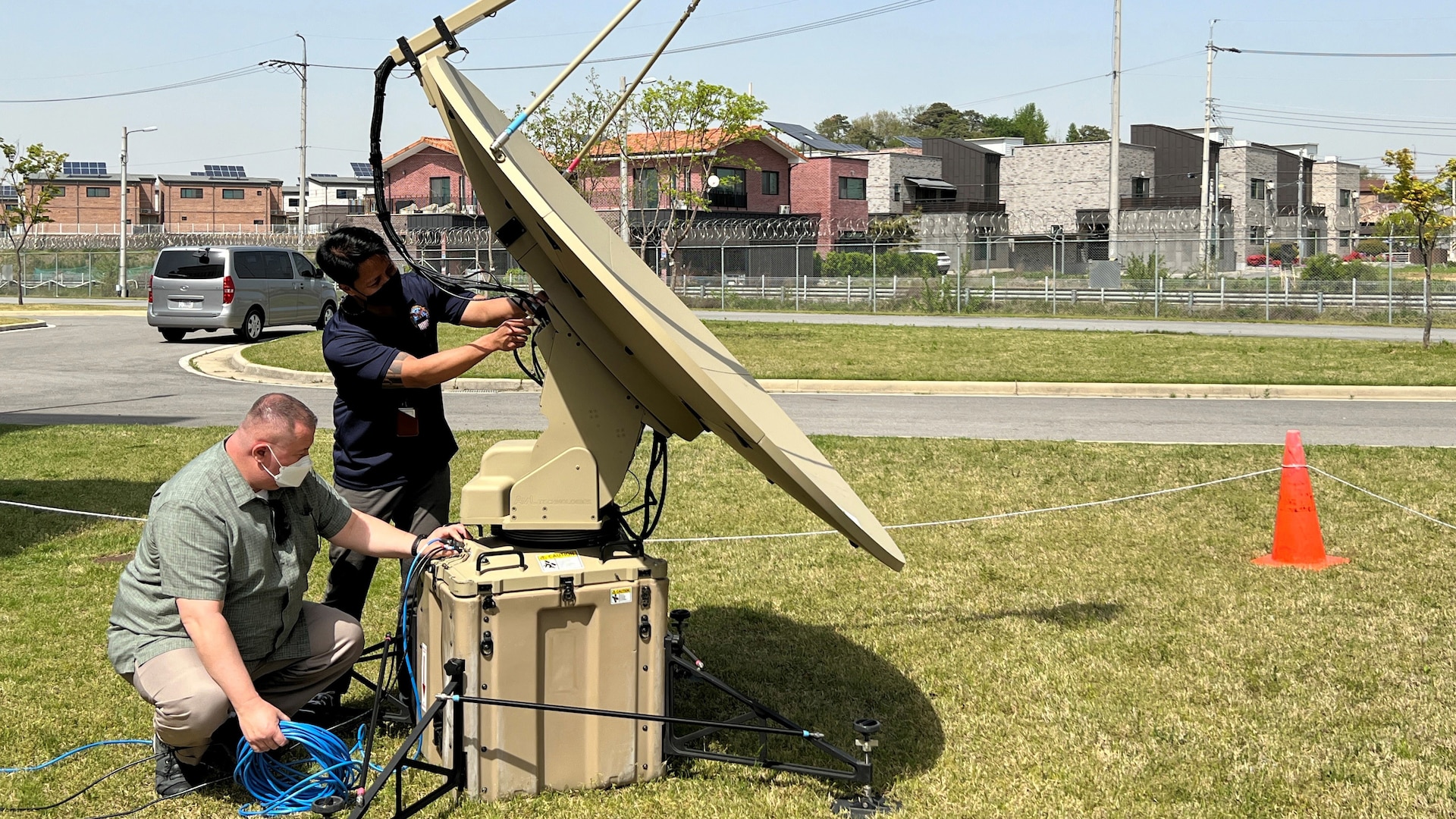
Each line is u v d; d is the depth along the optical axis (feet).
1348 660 16.43
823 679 15.79
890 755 13.38
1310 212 228.02
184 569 11.26
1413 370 54.03
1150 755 13.39
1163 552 22.45
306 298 77.15
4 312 100.27
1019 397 47.21
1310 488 21.80
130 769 12.75
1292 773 12.89
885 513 25.59
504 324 12.00
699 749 13.19
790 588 20.07
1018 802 12.25
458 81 11.52
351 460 13.84
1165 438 36.68
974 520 24.86
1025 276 145.38
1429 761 13.19
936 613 18.72
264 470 11.52
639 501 26.14
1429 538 23.26
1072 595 19.67
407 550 12.79
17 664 15.79
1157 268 118.83
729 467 30.17
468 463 30.22
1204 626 17.98
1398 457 31.55
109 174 271.08
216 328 68.85
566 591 11.39
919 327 81.56
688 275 144.36
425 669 12.35
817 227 176.45
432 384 12.84
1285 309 106.01
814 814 11.90
